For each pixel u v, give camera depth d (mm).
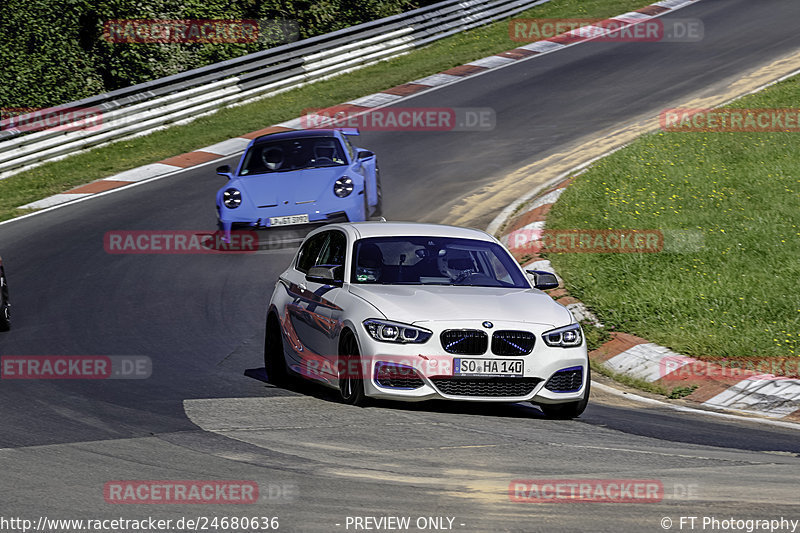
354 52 115188
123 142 90562
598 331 42938
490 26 131500
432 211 65125
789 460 25547
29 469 23016
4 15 93625
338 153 58812
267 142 59875
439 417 29391
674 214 57625
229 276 53250
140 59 100625
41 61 95312
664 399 36188
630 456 25219
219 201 56281
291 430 27172
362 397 29875
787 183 61750
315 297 32844
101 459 23906
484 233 35406
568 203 61031
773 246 51312
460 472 22891
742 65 99000
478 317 29359
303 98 103875
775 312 43000
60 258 57875
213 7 104750
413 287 31453
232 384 34562
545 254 52875
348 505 20125
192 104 97500
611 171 67125
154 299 49094
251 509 19875
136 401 31469
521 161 76188
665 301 44844
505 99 96688
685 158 68750
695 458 25266
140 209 69125
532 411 32125
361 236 33562
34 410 30094
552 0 140625
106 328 44000
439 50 122062
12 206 72125
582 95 95500
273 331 35562
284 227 55031
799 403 34188
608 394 36500
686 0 136250
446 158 78625
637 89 95375
